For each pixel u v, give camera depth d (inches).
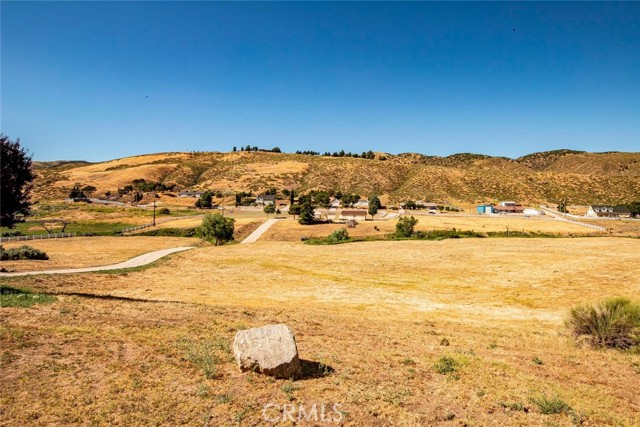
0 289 940.6
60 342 538.9
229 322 738.2
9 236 3287.4
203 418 370.0
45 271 1507.1
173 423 361.1
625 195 7263.8
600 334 702.5
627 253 2052.2
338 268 1892.2
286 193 7869.1
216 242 2960.1
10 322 610.5
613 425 398.6
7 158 891.4
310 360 543.8
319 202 6786.4
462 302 1252.5
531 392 469.1
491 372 537.3
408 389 455.2
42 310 708.7
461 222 4284.0
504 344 709.9
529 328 900.0
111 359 494.6
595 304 738.8
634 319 698.8
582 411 422.9
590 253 2085.4
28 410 369.4
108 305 830.5
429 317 1034.1
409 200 7007.9
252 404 398.0
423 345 672.4
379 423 378.6
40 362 470.0
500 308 1169.4
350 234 3678.6
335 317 919.7
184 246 2876.5
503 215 5246.1
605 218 5196.9
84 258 2042.3
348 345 639.8
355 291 1416.1
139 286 1379.2
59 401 387.9
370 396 431.5
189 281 1535.4
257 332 485.4
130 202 7007.9
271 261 2080.5
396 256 2209.6
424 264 1958.7
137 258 2096.5
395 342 681.0
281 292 1382.9
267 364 459.2
